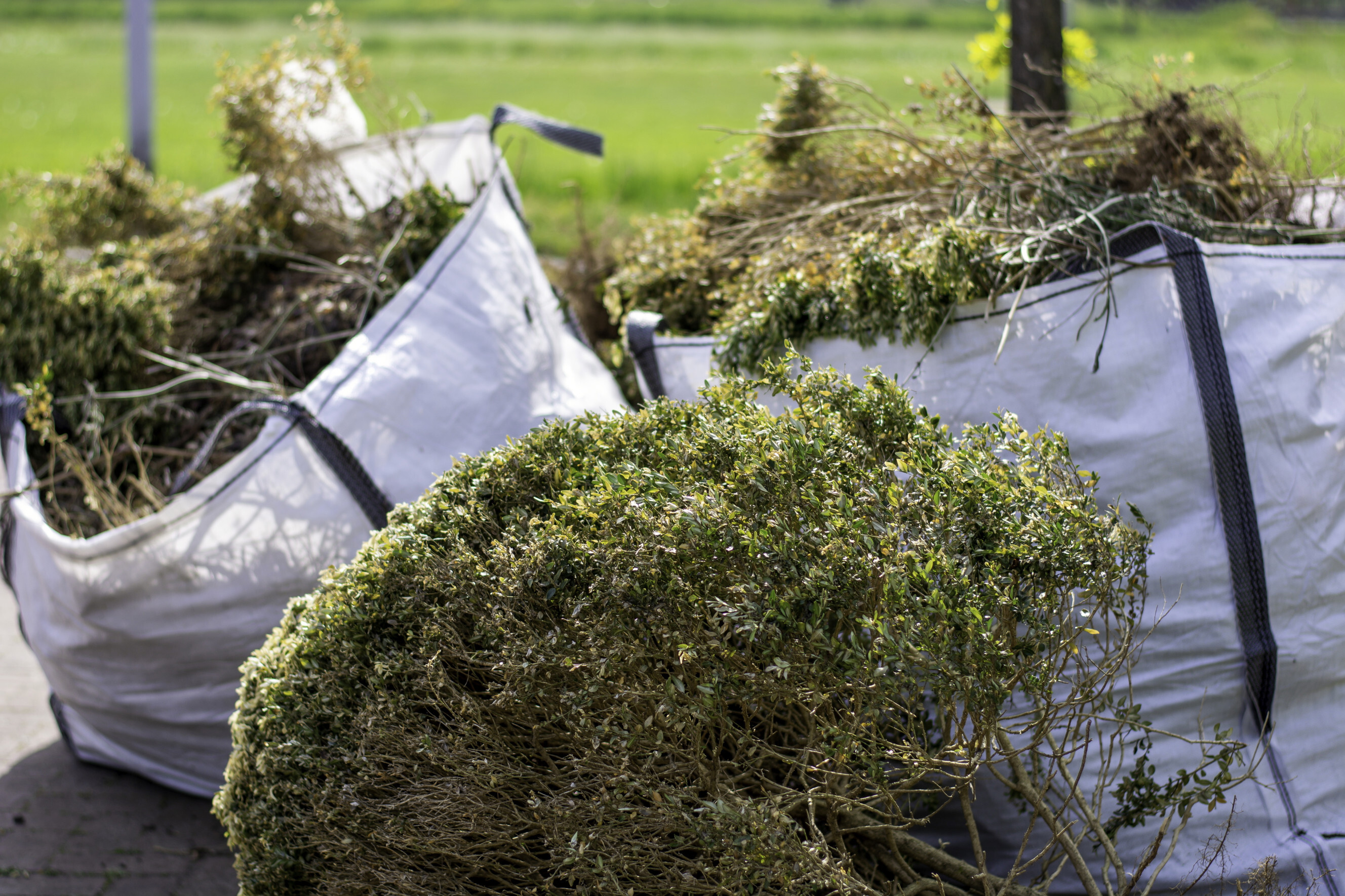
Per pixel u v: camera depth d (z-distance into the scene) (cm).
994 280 287
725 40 3291
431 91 2136
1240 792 266
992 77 480
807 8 4250
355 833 235
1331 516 273
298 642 241
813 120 406
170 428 396
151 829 339
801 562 198
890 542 202
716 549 199
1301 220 340
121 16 3878
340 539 305
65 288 387
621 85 2369
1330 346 281
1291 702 271
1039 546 204
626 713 206
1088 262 283
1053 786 264
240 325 426
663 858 223
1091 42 466
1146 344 271
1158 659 266
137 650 321
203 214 482
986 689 197
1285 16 2431
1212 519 266
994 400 282
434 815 229
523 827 232
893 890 234
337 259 443
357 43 461
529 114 391
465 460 252
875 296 290
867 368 242
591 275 489
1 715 412
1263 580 263
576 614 206
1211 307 267
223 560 306
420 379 320
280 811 242
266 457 303
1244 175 335
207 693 323
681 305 387
